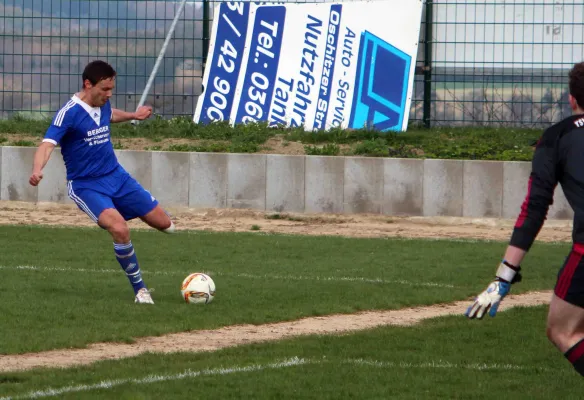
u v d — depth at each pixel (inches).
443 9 2652.6
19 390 774.5
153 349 965.2
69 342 968.9
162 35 2709.2
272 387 797.9
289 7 2669.8
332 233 2098.9
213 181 2380.7
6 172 2461.9
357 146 2474.2
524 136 2571.4
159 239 1907.0
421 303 1268.5
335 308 1203.9
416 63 2662.4
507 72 2637.8
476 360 917.2
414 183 2299.5
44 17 2738.7
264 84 2664.9
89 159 1221.7
